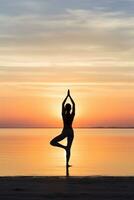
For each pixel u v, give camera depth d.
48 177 10.90
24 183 9.70
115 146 47.28
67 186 9.28
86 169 19.83
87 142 61.19
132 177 10.88
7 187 9.12
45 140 69.81
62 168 20.06
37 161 25.23
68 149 13.50
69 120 13.38
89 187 9.15
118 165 22.66
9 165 22.42
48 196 8.06
